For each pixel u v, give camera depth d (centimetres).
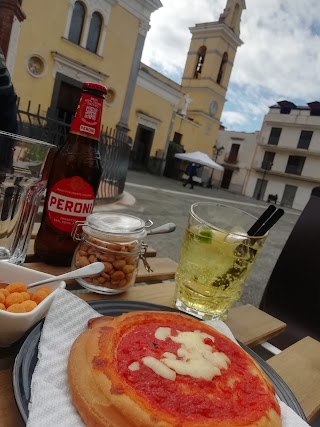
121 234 69
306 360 68
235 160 2711
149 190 888
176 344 50
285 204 2552
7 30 630
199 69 2053
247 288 281
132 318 54
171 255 319
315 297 123
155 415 38
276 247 524
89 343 47
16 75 931
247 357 52
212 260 68
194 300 70
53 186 74
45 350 46
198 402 41
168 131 1662
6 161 66
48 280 60
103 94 73
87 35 1049
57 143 436
